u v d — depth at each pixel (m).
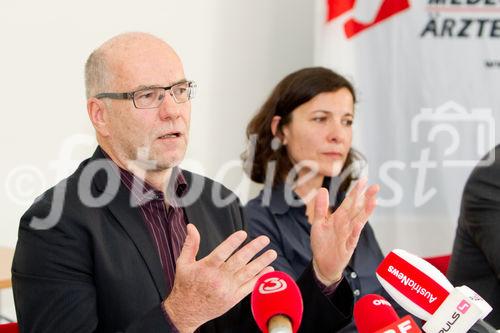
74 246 1.79
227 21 3.96
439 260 3.06
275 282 1.40
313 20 4.18
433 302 1.38
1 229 3.33
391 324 1.33
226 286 1.43
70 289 1.75
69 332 1.71
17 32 3.34
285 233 2.73
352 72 3.89
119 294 1.81
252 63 4.04
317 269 1.77
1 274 2.90
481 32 3.94
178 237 2.00
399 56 3.93
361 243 2.83
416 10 3.93
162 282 1.87
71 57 3.48
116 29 3.61
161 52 1.94
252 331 1.94
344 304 1.79
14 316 3.52
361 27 3.90
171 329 1.48
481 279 2.77
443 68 3.94
